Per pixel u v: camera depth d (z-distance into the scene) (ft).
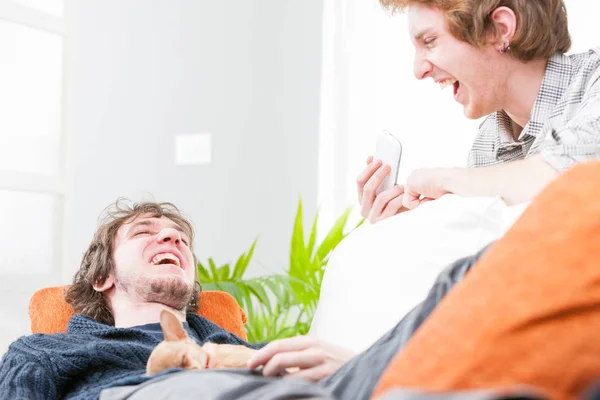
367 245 4.27
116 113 11.46
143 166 11.61
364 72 10.71
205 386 2.83
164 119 11.80
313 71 11.36
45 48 10.72
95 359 4.42
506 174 4.08
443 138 9.98
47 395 4.33
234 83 11.76
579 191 2.15
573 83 4.53
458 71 4.69
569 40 4.75
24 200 10.34
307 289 8.32
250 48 11.75
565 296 1.91
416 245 4.02
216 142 11.73
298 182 11.32
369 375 2.72
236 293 7.94
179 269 5.32
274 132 11.54
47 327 5.54
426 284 3.88
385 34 10.62
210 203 11.72
